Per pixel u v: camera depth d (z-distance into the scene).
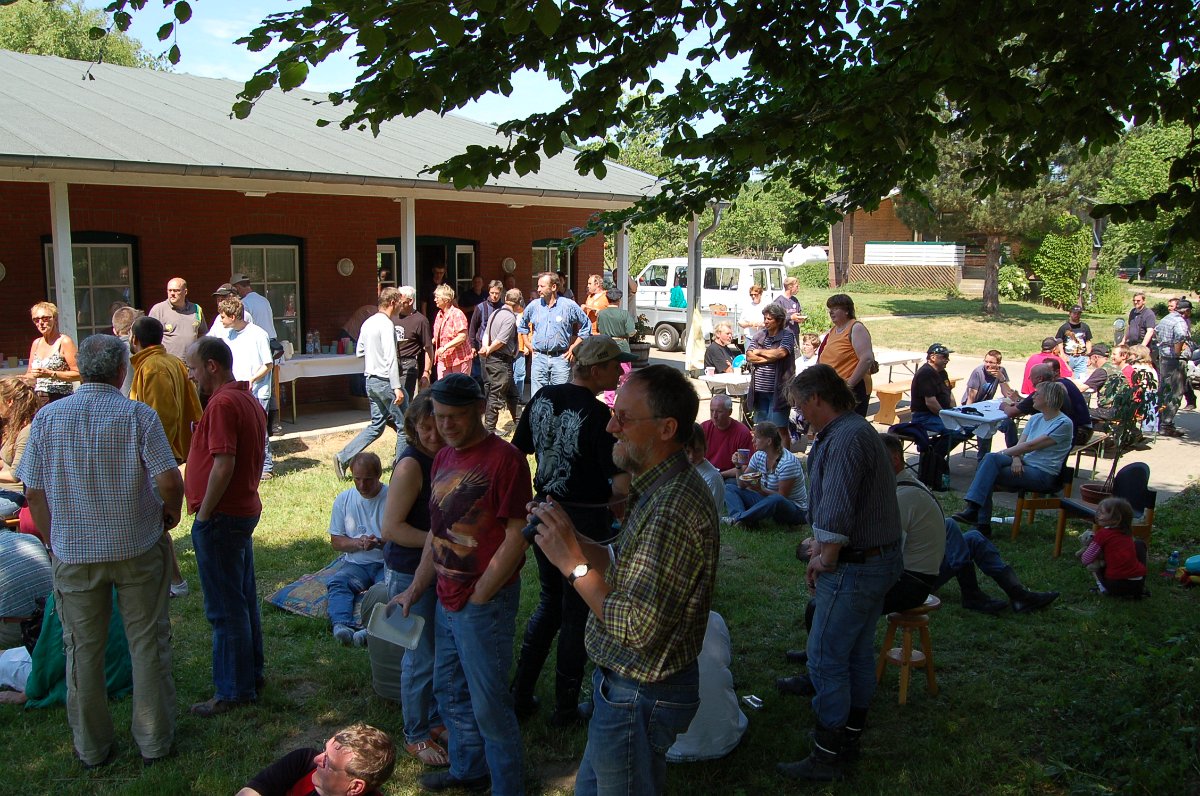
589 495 4.16
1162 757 4.05
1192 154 5.05
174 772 4.00
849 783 4.04
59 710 4.56
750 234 34.62
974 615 5.96
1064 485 7.82
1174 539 7.67
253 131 11.70
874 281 40.44
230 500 4.36
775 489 7.88
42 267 10.90
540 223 16.50
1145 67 5.06
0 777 3.96
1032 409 9.59
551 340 10.30
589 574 2.87
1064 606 6.11
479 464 3.49
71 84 12.03
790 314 13.99
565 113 4.64
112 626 4.69
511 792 3.62
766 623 5.83
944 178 25.78
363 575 5.78
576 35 4.52
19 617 5.07
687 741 4.13
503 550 3.44
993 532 7.82
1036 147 5.76
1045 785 4.06
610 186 14.70
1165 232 5.21
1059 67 4.91
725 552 7.12
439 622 3.83
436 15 3.44
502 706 3.59
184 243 12.04
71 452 3.77
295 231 13.16
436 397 3.44
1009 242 35.44
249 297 10.46
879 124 5.29
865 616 3.92
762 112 5.76
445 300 10.55
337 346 12.98
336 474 9.28
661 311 21.38
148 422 3.87
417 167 11.92
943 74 4.78
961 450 11.36
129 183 9.50
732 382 12.07
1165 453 11.47
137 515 3.89
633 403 2.79
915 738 4.45
